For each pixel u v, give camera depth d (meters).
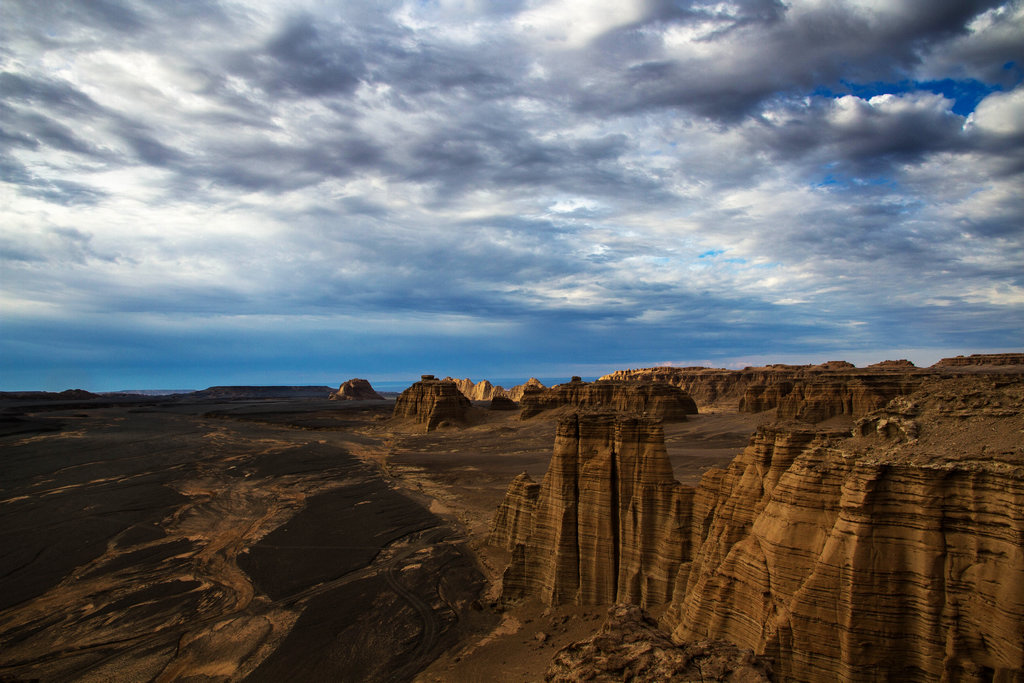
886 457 18.83
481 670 29.20
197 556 49.97
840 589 18.30
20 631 36.12
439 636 34.19
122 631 35.91
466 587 41.41
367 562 47.94
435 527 57.88
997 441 17.67
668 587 30.66
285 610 38.69
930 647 16.94
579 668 15.66
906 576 17.64
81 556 50.09
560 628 31.59
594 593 32.97
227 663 31.83
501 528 49.44
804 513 20.47
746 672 14.45
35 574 45.88
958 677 16.36
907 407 20.97
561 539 34.28
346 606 38.97
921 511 17.66
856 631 17.70
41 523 60.12
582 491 34.31
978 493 16.95
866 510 18.20
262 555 50.06
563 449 35.59
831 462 20.47
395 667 30.88
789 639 19.12
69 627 36.59
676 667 14.73
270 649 33.25
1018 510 16.03
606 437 34.44
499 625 34.44
